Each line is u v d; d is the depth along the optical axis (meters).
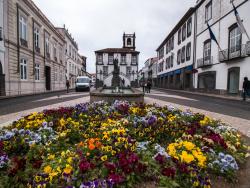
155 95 19.94
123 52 53.81
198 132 4.48
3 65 18.39
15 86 20.38
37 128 4.55
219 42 22.64
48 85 32.19
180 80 36.03
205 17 26.14
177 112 6.63
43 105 11.70
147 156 2.99
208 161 3.01
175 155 2.93
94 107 7.00
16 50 20.50
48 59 30.88
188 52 31.84
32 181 2.43
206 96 20.70
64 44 41.69
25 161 2.74
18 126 4.71
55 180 2.46
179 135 4.20
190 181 2.54
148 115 5.57
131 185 2.48
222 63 21.94
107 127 4.48
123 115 6.02
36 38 26.59
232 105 12.83
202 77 27.03
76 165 2.70
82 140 4.04
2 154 2.99
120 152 2.95
